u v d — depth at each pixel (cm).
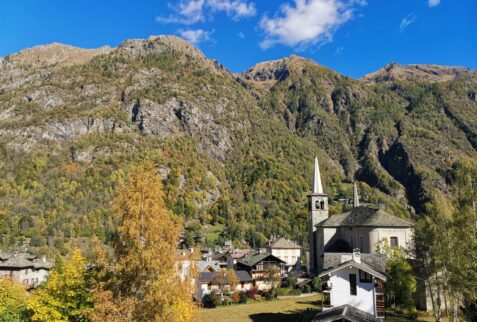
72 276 2484
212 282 7294
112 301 2030
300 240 17450
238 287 8119
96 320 2006
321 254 8031
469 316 3881
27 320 2672
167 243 2105
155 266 2011
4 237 15012
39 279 7931
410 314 4634
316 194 8988
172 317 2000
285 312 5744
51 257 13175
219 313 5847
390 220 6869
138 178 2203
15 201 19075
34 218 17650
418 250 4197
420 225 4175
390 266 4631
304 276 8569
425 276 4100
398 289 4512
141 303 2041
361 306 3809
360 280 3866
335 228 7906
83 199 19975
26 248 13938
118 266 2059
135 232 2069
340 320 3278
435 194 4238
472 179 3772
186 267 2292
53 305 2405
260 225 19650
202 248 15150
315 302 6594
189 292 2136
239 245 17275
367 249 6800
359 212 7644
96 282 2177
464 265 3366
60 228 16838
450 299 3650
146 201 2141
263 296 7338
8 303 2862
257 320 5234
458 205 3866
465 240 3431
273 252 12294
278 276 8081
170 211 2280
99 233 16375
